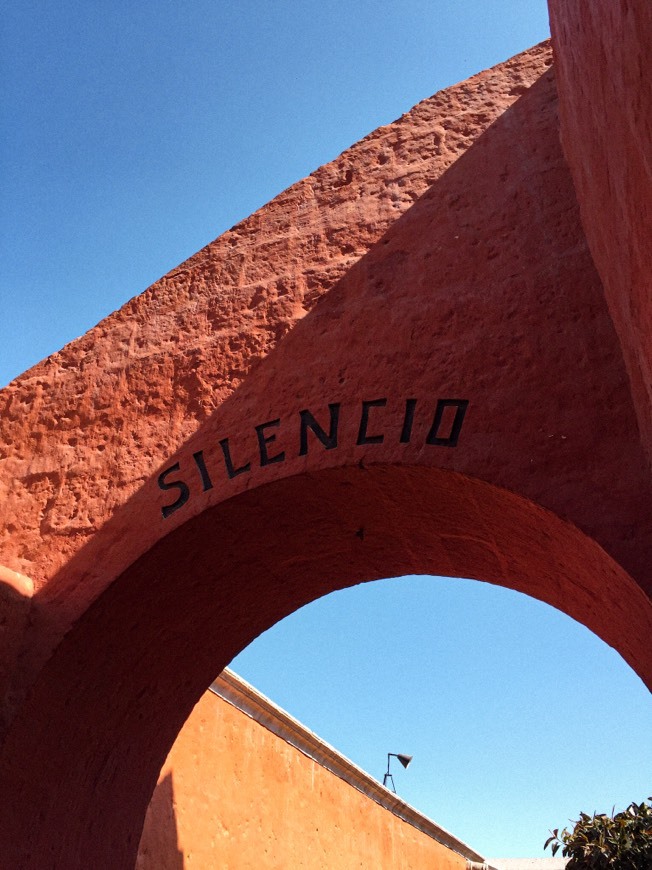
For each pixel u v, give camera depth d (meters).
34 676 5.29
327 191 6.17
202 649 6.36
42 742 5.41
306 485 5.25
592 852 10.42
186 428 5.75
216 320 6.07
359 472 5.06
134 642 5.79
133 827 6.38
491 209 5.39
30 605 5.54
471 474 4.64
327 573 6.29
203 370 5.89
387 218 5.76
